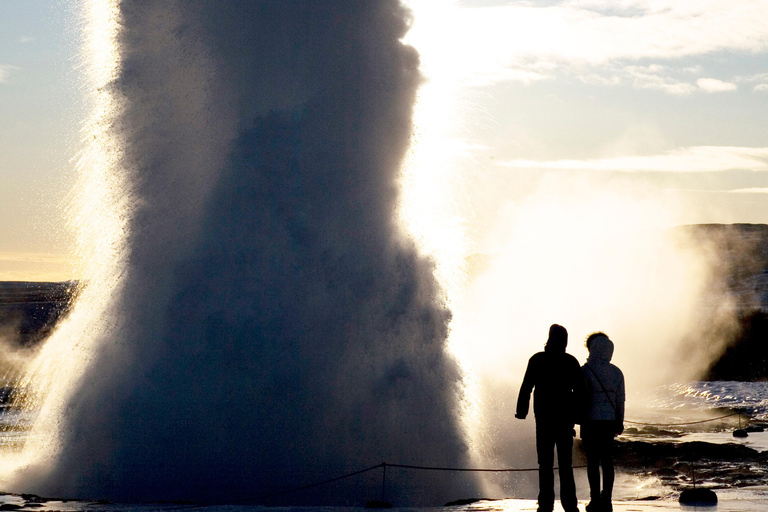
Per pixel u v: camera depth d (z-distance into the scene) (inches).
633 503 448.5
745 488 538.0
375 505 476.4
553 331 384.8
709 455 853.8
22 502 514.3
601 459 382.9
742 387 2170.3
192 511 465.7
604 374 386.0
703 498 449.1
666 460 822.5
